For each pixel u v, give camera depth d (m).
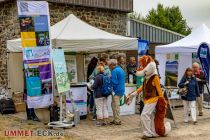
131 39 11.19
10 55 12.98
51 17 15.66
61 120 9.73
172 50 13.43
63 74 9.70
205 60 12.09
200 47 12.05
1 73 16.39
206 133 8.83
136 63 13.30
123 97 11.27
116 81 9.77
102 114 9.82
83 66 12.96
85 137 8.44
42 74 9.61
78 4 16.47
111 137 8.42
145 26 20.62
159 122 8.30
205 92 12.60
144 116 8.23
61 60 9.70
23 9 9.35
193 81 9.98
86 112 10.88
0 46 16.58
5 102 12.09
